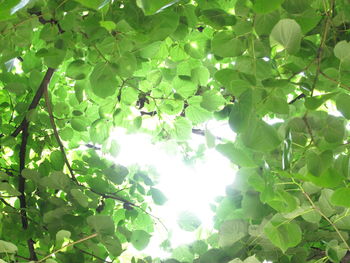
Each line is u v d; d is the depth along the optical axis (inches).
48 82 67.0
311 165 43.9
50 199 63.8
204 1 52.8
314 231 59.9
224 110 62.4
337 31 50.8
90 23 46.6
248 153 49.7
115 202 79.6
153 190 68.7
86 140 81.4
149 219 77.4
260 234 55.6
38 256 71.0
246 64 48.4
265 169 47.4
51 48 50.8
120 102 68.6
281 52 54.6
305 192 50.1
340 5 51.6
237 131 39.6
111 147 69.4
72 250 66.1
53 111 71.6
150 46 56.6
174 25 46.4
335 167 45.6
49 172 73.1
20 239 66.4
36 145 76.7
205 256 58.6
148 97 68.7
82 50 61.5
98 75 48.7
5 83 73.1
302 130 44.4
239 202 57.8
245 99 39.8
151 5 27.0
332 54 50.4
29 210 65.6
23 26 52.6
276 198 48.9
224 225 56.5
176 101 68.5
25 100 74.5
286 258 58.6
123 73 49.3
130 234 62.5
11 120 74.3
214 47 48.1
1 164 80.0
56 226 62.7
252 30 46.5
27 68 65.5
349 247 52.6
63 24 49.6
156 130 71.9
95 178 72.9
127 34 46.6
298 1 42.3
